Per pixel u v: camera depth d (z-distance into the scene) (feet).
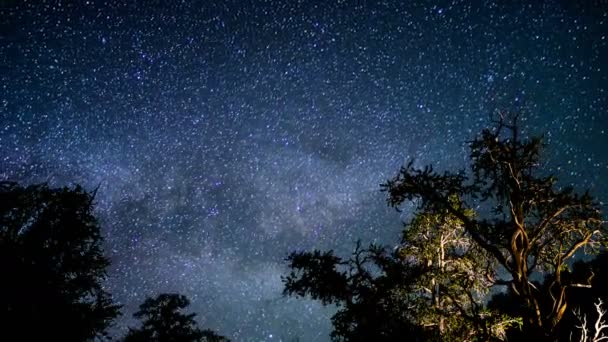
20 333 35.99
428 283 32.83
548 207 26.84
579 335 36.27
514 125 27.53
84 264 41.29
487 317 31.19
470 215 34.01
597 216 26.50
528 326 25.99
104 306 42.09
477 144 28.02
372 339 30.94
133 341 62.49
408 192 29.27
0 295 36.40
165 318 65.10
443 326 32.53
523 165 27.35
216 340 67.41
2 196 40.24
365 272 33.42
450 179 28.89
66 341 37.93
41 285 38.32
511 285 29.66
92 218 43.60
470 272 33.35
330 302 33.65
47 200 42.19
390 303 32.37
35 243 39.63
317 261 33.47
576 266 55.52
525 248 26.68
